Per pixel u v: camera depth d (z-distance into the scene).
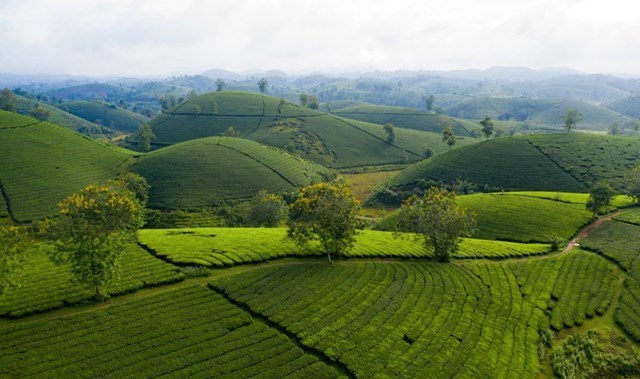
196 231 84.94
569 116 190.38
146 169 151.50
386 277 63.53
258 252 69.69
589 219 97.12
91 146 162.25
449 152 183.75
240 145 182.25
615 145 163.88
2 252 45.25
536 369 47.22
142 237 78.00
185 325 46.97
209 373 39.56
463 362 45.59
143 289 56.06
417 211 73.75
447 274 66.62
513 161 162.50
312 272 63.38
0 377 36.81
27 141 145.12
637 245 79.69
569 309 59.97
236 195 144.00
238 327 47.97
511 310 57.94
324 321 50.06
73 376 37.62
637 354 51.81
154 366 39.94
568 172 149.88
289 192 151.12
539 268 72.44
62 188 127.06
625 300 62.41
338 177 187.25
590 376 49.44
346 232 67.88
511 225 100.75
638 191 105.25
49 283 55.28
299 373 40.81
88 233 49.66
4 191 117.38
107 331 44.84
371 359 44.22
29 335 43.28
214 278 60.19
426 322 52.38
